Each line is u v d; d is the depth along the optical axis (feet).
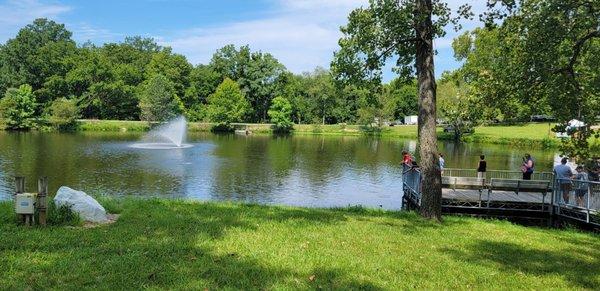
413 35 44.75
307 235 31.68
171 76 344.90
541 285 23.59
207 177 110.83
